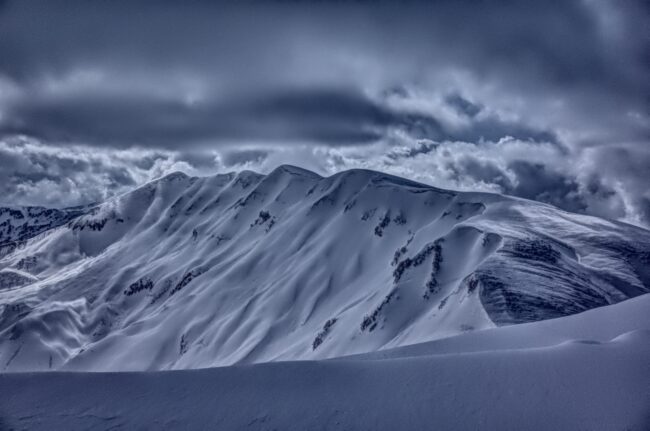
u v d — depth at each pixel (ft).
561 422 53.88
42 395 58.03
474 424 54.03
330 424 54.24
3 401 56.39
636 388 58.90
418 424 54.34
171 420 54.24
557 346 71.26
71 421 53.16
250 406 57.21
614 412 54.90
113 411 55.52
